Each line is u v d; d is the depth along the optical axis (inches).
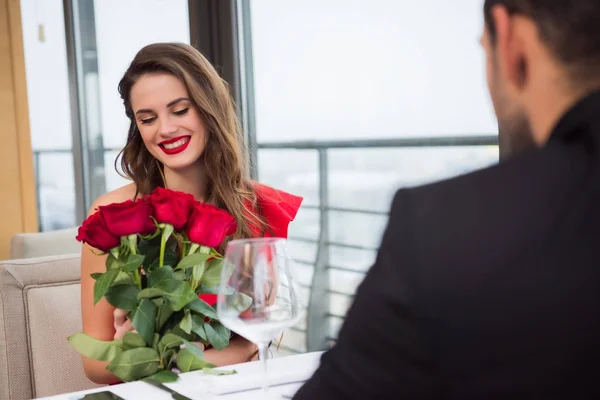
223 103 67.5
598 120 21.6
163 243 44.9
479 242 21.0
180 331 46.1
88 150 161.3
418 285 20.8
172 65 64.2
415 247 21.4
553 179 21.6
